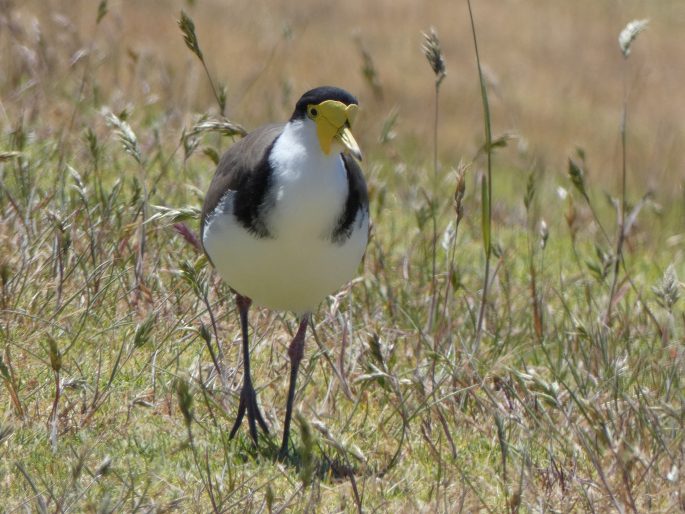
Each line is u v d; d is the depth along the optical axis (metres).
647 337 12.28
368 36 34.56
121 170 14.73
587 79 34.50
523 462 8.75
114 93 17.56
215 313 11.34
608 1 41.97
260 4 34.84
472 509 8.38
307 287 8.91
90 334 10.64
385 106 28.95
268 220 8.50
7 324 9.84
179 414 9.68
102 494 8.09
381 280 13.11
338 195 8.52
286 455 9.26
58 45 19.73
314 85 28.33
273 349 11.08
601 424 8.56
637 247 17.58
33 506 7.79
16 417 9.11
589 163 27.58
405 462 9.41
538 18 39.56
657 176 25.92
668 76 35.75
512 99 31.72
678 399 10.48
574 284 14.57
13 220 12.02
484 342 12.14
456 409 10.25
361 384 10.55
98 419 9.30
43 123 15.93
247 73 27.09
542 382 9.05
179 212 9.68
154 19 29.06
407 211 16.52
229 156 9.20
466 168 10.65
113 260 11.10
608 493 8.44
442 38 35.91
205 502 8.21
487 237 11.10
